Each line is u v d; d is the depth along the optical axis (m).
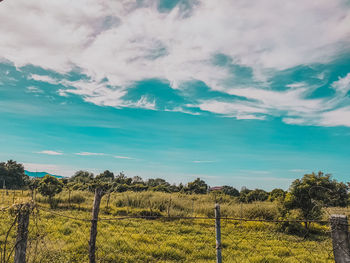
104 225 12.47
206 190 34.62
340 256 3.41
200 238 10.91
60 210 17.66
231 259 8.34
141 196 21.98
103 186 32.31
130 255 8.05
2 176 56.28
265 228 13.64
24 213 4.96
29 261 6.02
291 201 13.55
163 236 10.88
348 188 12.05
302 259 8.60
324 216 12.72
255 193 25.30
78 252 7.76
